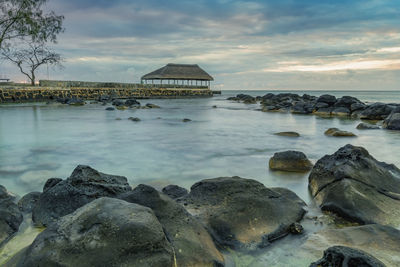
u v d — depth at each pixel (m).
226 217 3.50
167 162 7.11
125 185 4.47
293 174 6.05
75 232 2.41
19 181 5.65
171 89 54.09
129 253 2.25
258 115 22.20
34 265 2.22
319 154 8.18
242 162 7.13
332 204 4.04
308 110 24.16
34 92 34.12
